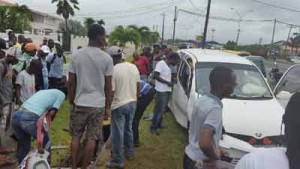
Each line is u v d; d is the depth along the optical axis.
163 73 8.66
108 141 6.77
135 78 6.33
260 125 6.46
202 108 3.49
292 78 8.12
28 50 8.42
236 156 6.17
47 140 5.53
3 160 6.26
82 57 5.30
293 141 1.72
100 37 5.40
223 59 8.72
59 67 10.74
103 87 5.42
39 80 8.67
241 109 6.92
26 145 5.57
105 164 6.44
